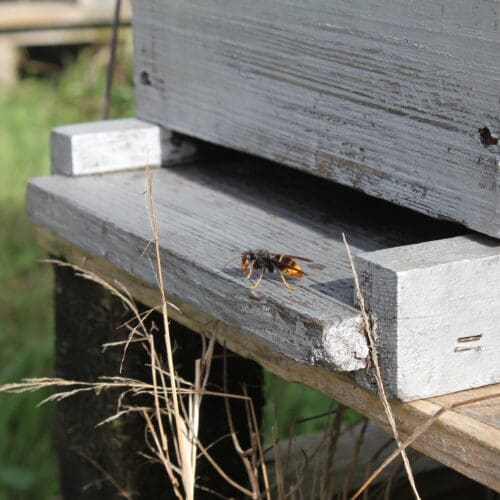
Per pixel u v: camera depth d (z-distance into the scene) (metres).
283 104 0.72
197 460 0.81
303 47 0.70
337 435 0.74
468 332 0.59
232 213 0.74
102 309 0.80
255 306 0.62
